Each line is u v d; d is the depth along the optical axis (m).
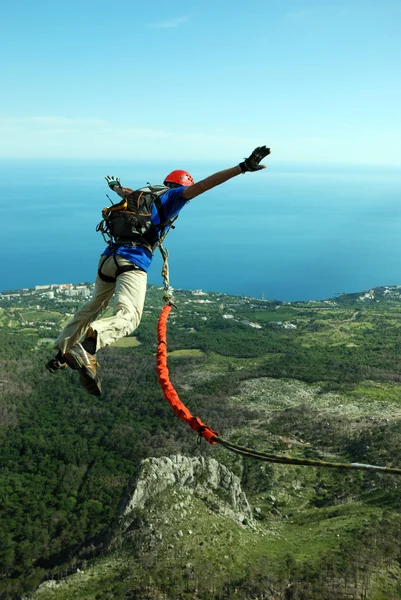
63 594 57.78
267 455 5.92
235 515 72.69
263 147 6.77
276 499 86.56
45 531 84.69
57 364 7.16
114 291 7.48
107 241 7.47
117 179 7.91
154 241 7.46
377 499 80.31
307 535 70.88
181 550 62.19
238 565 60.53
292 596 54.78
